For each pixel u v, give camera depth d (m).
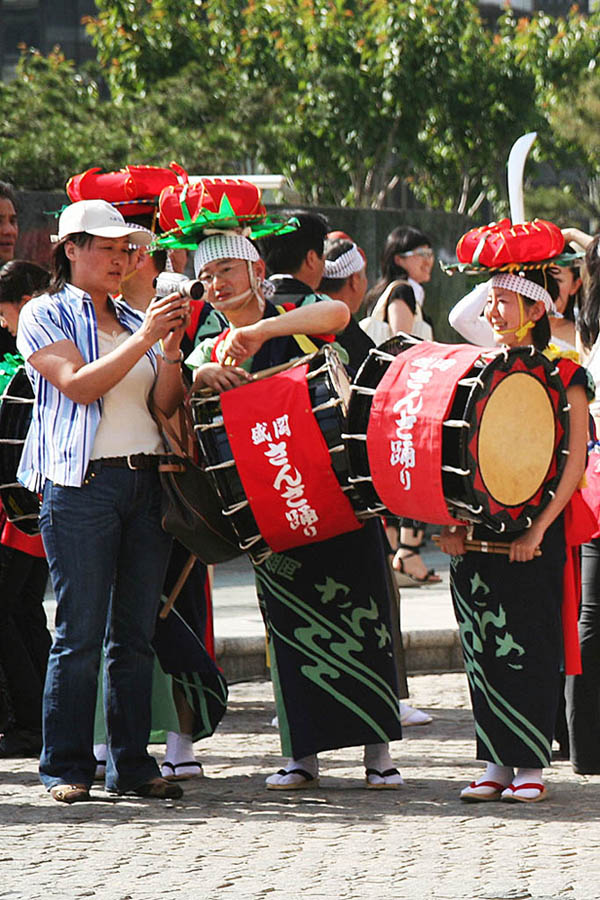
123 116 37.25
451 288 21.98
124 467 8.52
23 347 8.55
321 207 20.00
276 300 9.13
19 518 9.32
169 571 9.20
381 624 8.82
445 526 8.57
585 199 54.22
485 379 7.83
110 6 43.75
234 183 8.57
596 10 53.78
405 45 44.53
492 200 50.66
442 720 11.16
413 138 45.56
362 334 9.73
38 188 34.03
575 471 8.38
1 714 10.08
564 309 10.23
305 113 44.12
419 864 7.38
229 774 9.42
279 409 8.16
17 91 37.06
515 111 46.81
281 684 8.84
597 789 8.94
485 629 8.53
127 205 9.16
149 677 8.79
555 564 8.54
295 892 6.94
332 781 9.19
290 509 8.25
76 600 8.50
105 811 8.43
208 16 45.59
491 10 65.25
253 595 15.85
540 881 7.10
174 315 8.25
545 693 8.51
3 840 7.84
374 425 7.97
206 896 6.90
